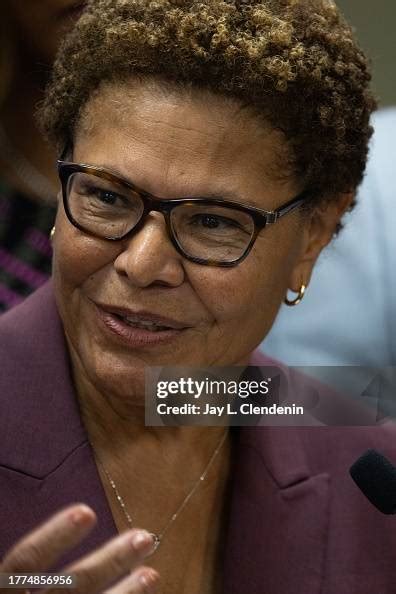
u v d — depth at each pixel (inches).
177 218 132.3
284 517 153.3
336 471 158.4
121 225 132.9
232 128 130.6
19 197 207.8
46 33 196.7
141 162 130.0
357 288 238.1
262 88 130.4
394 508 135.2
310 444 159.6
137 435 148.3
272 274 140.2
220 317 137.0
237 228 134.7
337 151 140.6
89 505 142.4
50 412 145.1
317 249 150.9
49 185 208.5
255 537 151.8
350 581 151.2
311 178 140.0
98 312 136.6
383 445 162.1
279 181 136.3
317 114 136.1
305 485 155.5
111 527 142.3
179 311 135.0
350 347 235.8
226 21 130.9
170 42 128.8
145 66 130.0
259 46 129.9
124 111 131.3
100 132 133.6
